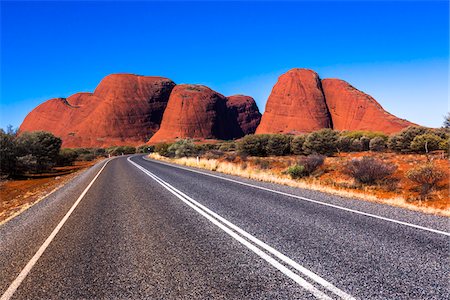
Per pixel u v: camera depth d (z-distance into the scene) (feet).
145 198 32.17
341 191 31.78
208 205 26.37
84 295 10.80
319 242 15.12
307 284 10.64
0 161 96.22
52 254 15.61
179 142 151.84
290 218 20.38
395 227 17.38
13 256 15.98
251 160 98.48
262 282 10.97
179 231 18.49
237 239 16.24
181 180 48.11
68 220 23.77
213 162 75.82
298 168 58.80
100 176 64.18
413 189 44.80
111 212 25.73
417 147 126.21
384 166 49.01
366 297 9.63
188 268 12.62
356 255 13.19
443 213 20.92
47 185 74.08
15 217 29.32
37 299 10.76
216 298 9.98
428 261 12.31
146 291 10.78
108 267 13.28
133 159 150.82
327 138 149.38
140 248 15.64
